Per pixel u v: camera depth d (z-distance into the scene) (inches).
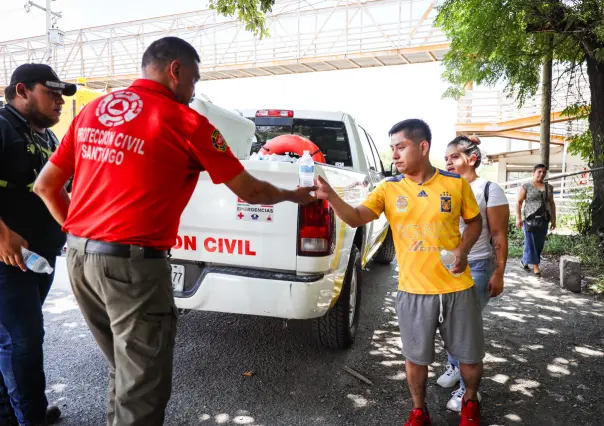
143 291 72.0
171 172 71.4
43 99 94.5
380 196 98.0
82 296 77.5
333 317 141.5
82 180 73.6
